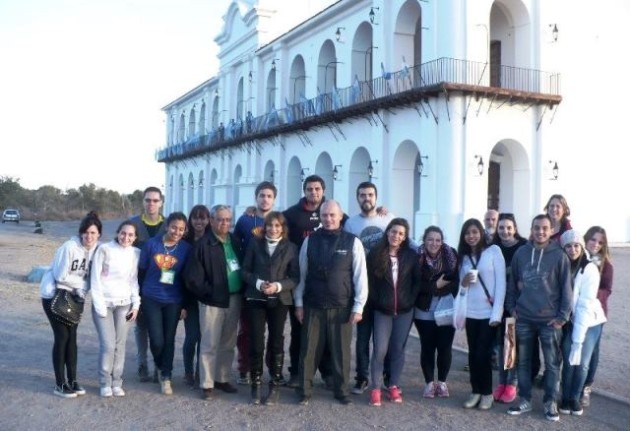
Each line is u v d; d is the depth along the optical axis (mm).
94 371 7977
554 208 7590
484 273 6766
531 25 21453
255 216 7582
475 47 20078
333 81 29188
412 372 8219
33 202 84438
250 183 34406
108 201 89125
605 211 23031
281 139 31234
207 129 44656
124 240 6895
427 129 20516
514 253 7062
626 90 23438
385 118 22719
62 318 6770
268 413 6520
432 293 7023
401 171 22578
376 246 6848
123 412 6480
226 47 40688
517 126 21125
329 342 6809
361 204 7430
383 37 23094
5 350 8945
